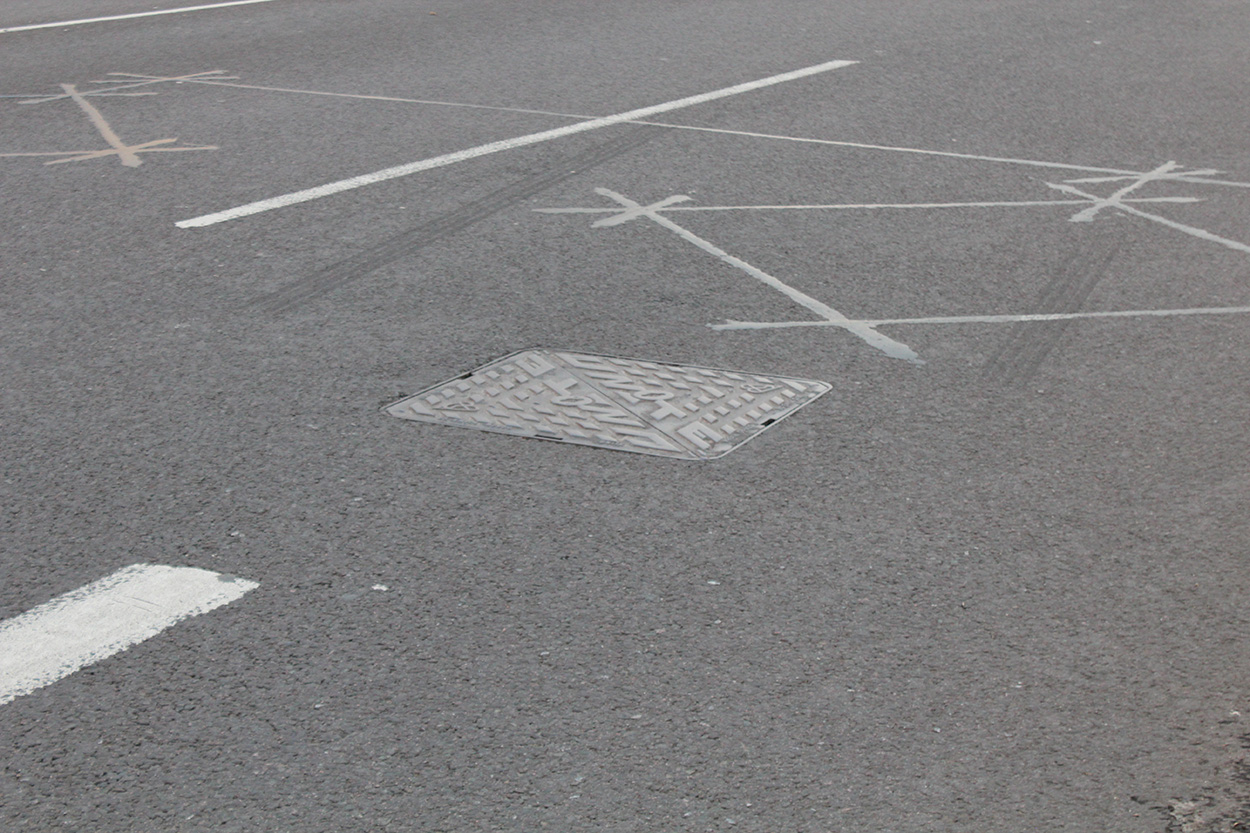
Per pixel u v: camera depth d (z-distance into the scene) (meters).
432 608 3.64
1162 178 7.37
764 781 3.00
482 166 7.52
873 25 11.38
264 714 3.24
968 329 5.43
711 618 3.59
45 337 5.38
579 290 5.82
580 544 3.94
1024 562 3.84
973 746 3.11
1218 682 3.33
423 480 4.30
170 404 4.83
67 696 3.31
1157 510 4.11
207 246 6.32
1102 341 5.31
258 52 10.30
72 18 11.66
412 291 5.81
